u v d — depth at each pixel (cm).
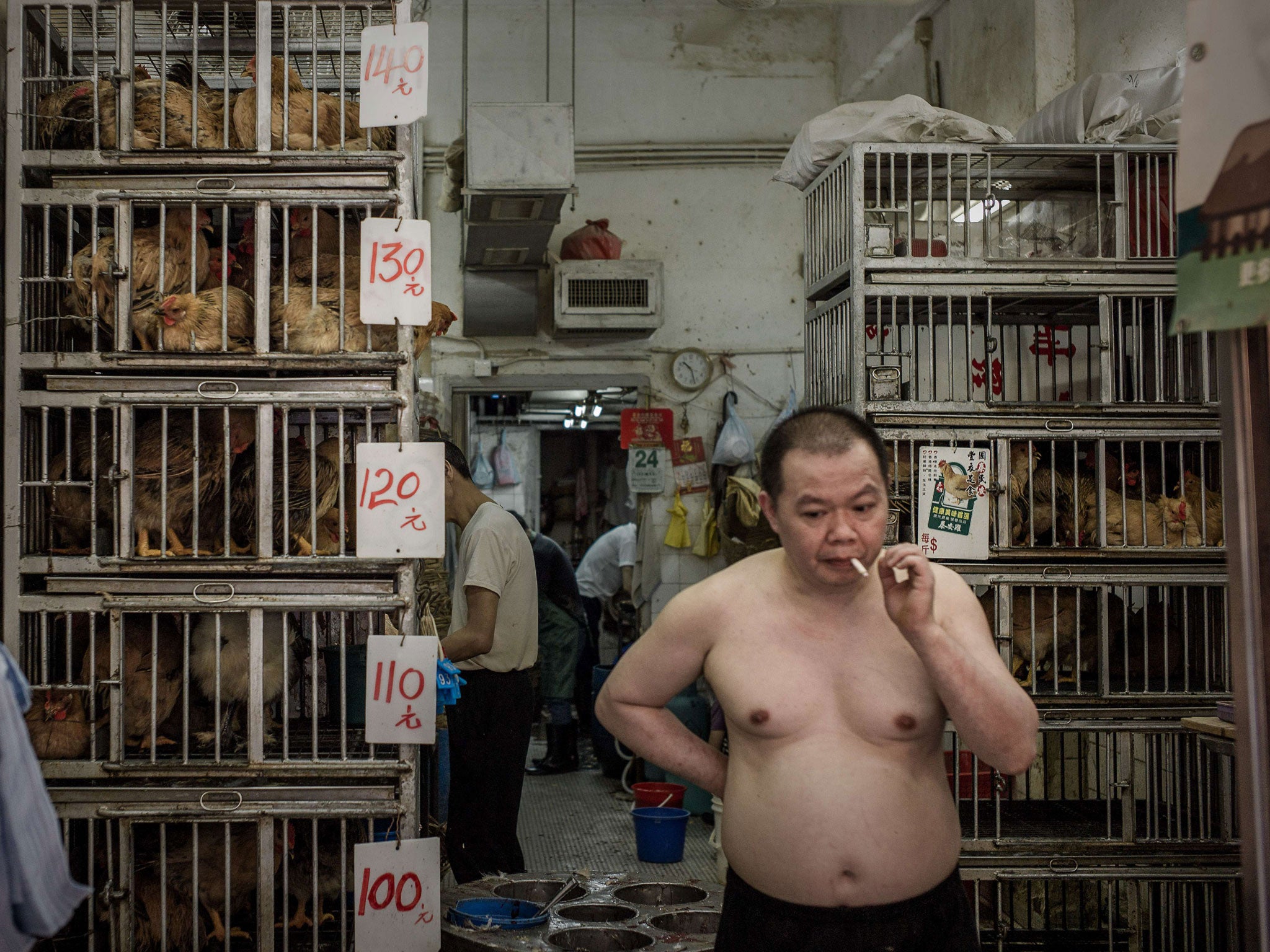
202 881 218
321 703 270
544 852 437
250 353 205
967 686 137
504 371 604
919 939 148
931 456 268
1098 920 298
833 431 144
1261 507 113
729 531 573
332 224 236
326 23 251
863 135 292
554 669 589
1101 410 273
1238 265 107
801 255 622
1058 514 286
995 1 434
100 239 229
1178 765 276
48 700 206
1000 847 266
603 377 607
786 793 149
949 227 282
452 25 611
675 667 163
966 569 269
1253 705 112
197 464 204
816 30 633
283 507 207
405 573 206
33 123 212
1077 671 271
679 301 618
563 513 906
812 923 147
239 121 213
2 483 204
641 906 242
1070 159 297
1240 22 108
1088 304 300
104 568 202
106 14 230
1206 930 271
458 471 322
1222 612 286
